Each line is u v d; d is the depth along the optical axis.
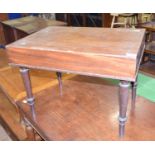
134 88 1.26
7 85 1.67
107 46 0.93
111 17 3.08
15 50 1.02
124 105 0.92
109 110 1.30
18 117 1.77
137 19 2.71
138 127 1.14
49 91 1.54
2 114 1.82
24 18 3.18
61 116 1.27
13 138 1.54
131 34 1.08
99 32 1.16
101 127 1.17
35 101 1.42
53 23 2.77
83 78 1.70
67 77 1.72
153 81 1.88
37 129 1.23
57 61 0.95
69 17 3.92
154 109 1.29
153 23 2.51
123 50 0.87
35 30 2.46
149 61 2.70
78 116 1.27
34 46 0.99
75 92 1.51
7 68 1.98
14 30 2.76
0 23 3.25
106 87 1.55
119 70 0.83
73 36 1.12
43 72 1.84
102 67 0.86
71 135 1.12
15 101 1.46
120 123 1.02
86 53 0.86
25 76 1.12
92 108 1.33
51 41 1.06
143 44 1.07
